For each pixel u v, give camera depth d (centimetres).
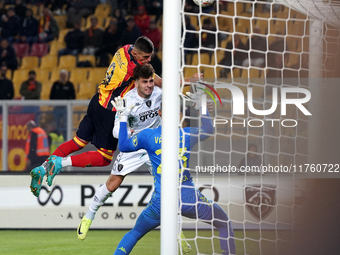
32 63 3144
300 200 1733
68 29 3241
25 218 2020
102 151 1591
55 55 3141
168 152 906
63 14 3262
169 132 908
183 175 1163
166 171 905
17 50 3181
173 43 906
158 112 1505
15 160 2280
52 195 2028
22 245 1664
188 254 1502
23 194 2030
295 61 2711
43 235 1873
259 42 2841
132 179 2019
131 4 3173
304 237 1639
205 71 2875
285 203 1833
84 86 3034
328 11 1473
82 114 2202
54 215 2019
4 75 3083
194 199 1167
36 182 1538
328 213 1669
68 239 1781
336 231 1633
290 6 1499
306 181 1731
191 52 2914
